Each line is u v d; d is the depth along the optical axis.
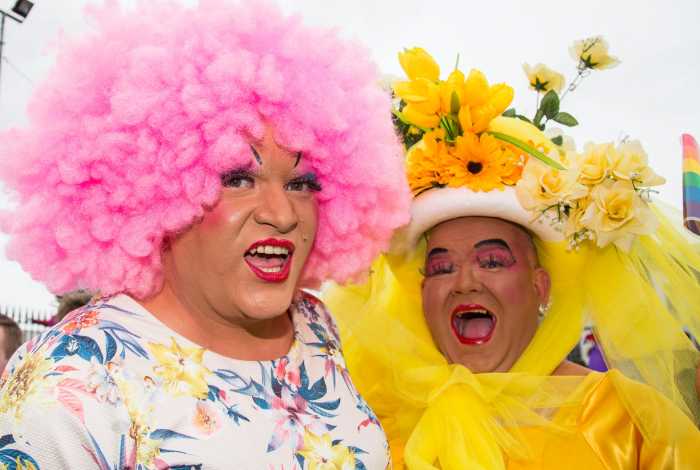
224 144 1.23
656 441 1.70
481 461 1.71
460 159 1.84
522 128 1.88
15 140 1.30
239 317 1.32
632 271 1.90
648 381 1.83
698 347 1.94
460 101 1.81
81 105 1.27
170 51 1.29
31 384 1.10
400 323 1.97
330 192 1.53
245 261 1.30
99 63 1.28
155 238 1.31
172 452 1.16
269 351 1.40
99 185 1.30
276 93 1.26
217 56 1.28
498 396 1.79
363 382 2.01
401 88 1.83
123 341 1.21
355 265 1.69
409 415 1.93
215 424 1.22
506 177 1.84
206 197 1.26
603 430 1.73
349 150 1.47
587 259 1.93
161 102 1.26
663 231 1.90
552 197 1.78
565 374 1.91
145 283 1.31
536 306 1.93
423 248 2.06
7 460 1.08
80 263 1.33
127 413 1.15
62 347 1.15
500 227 1.89
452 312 1.90
